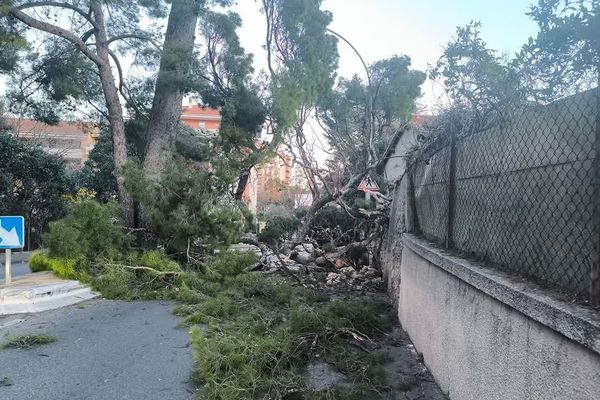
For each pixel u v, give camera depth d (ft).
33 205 68.39
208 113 145.59
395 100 38.24
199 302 24.84
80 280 26.96
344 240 43.91
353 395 12.65
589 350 5.87
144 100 48.01
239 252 31.27
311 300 26.14
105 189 79.71
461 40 11.25
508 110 10.03
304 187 96.12
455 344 11.80
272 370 13.88
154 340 17.97
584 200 7.06
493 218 10.89
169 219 31.94
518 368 7.93
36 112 48.62
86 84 47.73
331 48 36.96
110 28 44.62
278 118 35.88
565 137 7.74
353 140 41.39
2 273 41.22
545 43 7.84
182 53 38.65
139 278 28.66
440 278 13.64
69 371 14.46
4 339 17.37
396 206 28.94
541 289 7.88
